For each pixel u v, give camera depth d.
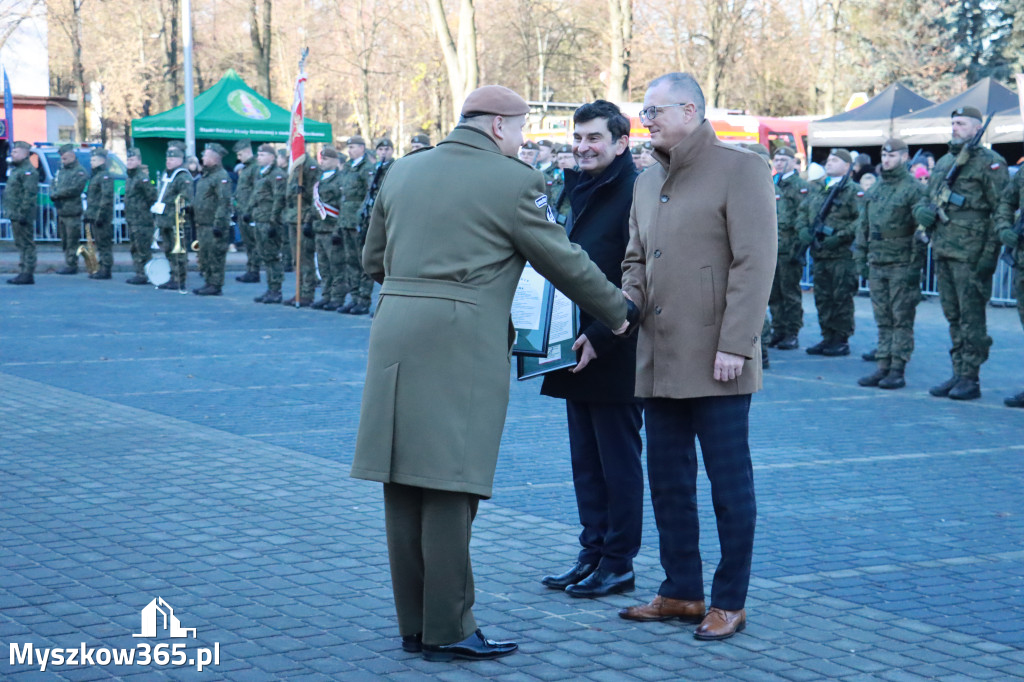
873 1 40.25
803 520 6.07
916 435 8.33
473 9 25.70
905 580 5.09
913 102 23.25
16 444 7.62
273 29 50.38
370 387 4.09
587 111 4.86
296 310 15.88
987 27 39.59
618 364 4.76
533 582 5.05
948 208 9.63
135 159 18.89
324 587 4.90
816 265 12.33
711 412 4.41
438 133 46.88
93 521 5.86
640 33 40.97
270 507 6.18
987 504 6.43
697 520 4.59
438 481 3.98
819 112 46.50
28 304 15.93
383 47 50.75
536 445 7.85
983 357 9.80
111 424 8.33
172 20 42.59
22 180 18.38
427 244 4.05
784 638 4.38
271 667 4.03
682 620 4.56
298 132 15.87
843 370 11.42
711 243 4.38
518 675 4.00
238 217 19.86
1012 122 20.11
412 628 4.20
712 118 28.36
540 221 4.07
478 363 4.04
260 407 9.06
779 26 41.88
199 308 15.89
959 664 4.11
